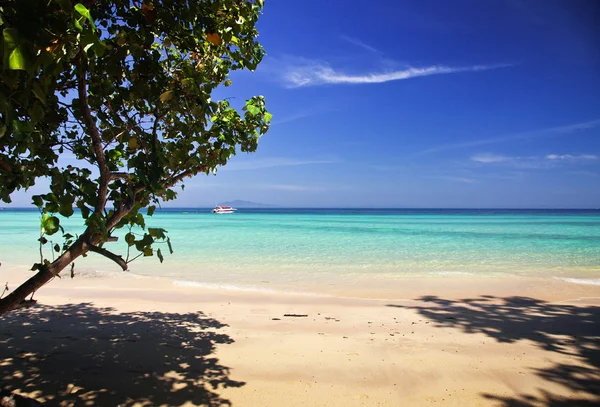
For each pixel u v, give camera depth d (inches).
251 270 533.6
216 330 256.1
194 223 1891.0
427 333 254.5
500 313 310.8
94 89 133.8
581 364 200.4
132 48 121.0
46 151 136.2
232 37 147.7
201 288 407.8
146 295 369.1
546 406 156.2
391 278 477.4
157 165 127.7
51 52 78.9
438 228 1533.0
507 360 206.1
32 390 160.7
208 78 167.3
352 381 178.1
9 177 127.5
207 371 185.9
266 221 2193.7
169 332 249.0
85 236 122.0
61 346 217.6
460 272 522.6
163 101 128.1
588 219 2689.5
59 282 433.4
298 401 157.4
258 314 301.0
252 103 163.2
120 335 241.1
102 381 171.5
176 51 165.5
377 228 1523.1
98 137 118.6
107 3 126.8
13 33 63.7
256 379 178.1
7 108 79.6
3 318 278.7
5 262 563.2
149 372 183.0
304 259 639.1
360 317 295.1
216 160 157.4
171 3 121.8
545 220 2475.4
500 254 713.0
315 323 276.1
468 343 234.4
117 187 134.2
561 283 446.3
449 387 173.0
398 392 167.6
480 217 3152.1
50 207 120.5
